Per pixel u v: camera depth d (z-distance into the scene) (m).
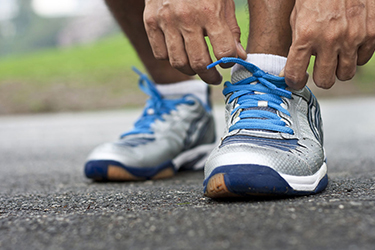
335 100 7.83
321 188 0.98
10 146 3.55
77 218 0.78
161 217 0.74
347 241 0.58
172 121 1.66
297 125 1.04
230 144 0.97
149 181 1.53
